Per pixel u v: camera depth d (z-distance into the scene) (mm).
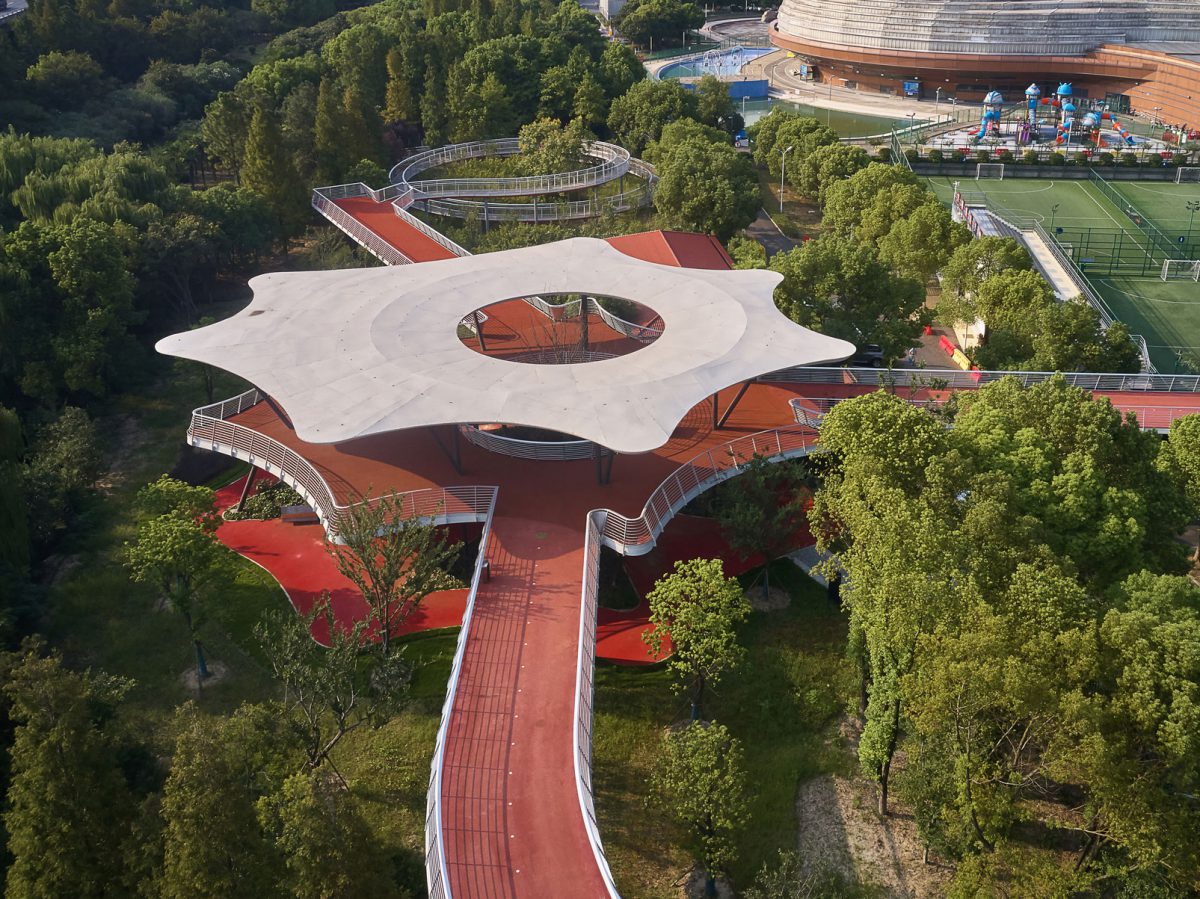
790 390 83438
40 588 67875
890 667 48469
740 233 129750
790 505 65250
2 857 49719
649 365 69875
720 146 133875
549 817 45781
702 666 54719
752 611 66438
